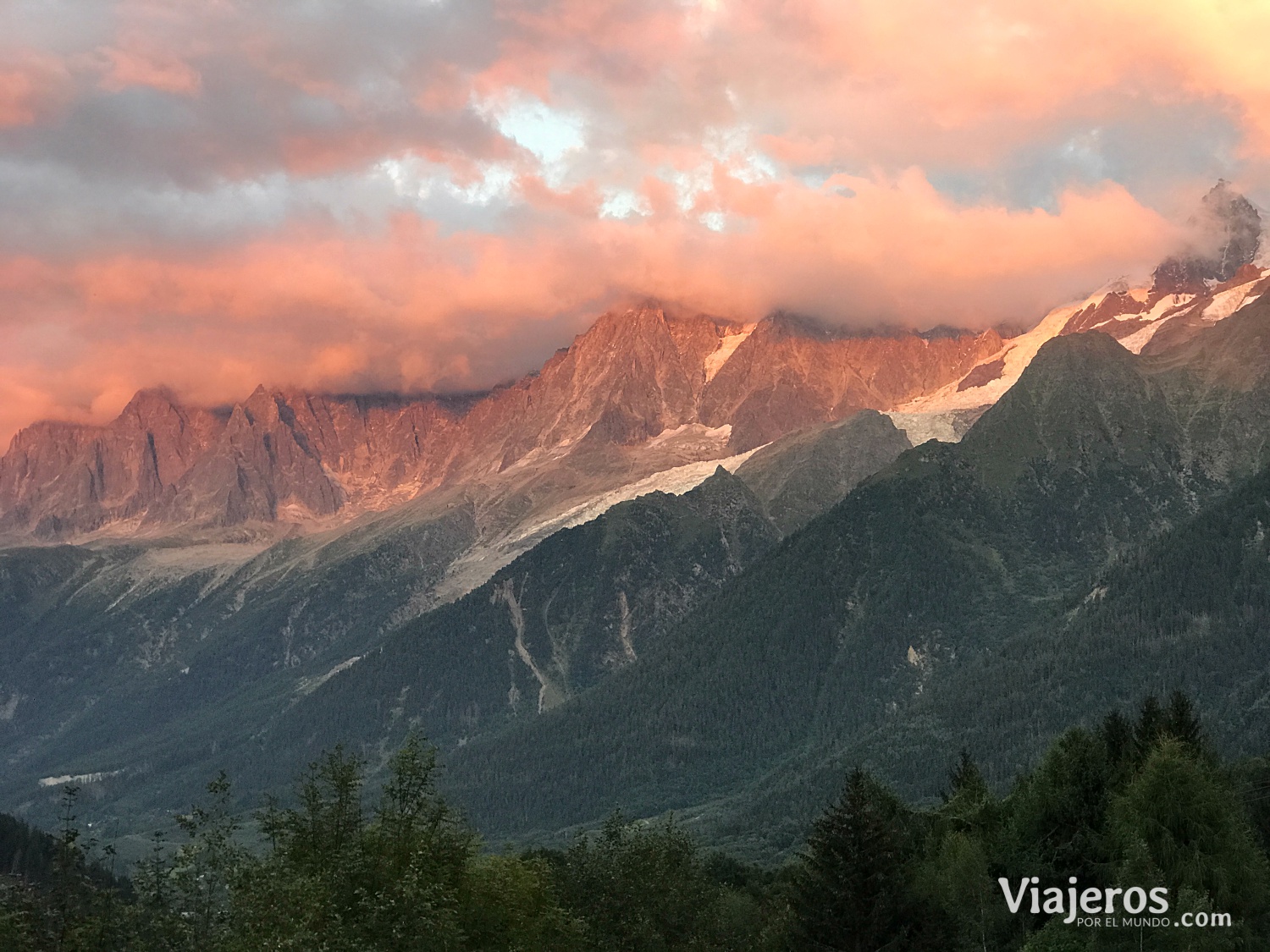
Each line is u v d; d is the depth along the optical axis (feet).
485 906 431.43
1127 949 458.91
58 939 367.66
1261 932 479.82
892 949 478.59
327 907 376.48
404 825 423.23
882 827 497.46
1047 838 529.45
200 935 375.86
